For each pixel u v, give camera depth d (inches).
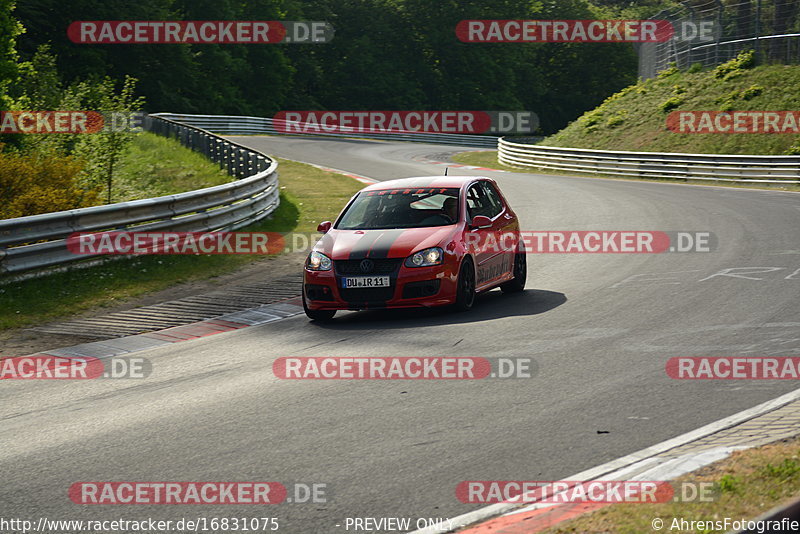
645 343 1093.1
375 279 1343.5
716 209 2753.4
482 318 1322.6
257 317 1440.7
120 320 1441.9
